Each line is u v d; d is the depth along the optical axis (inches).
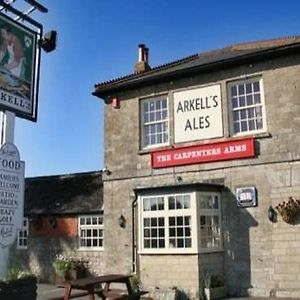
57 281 778.2
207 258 572.1
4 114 378.6
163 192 601.0
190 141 641.0
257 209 579.5
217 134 621.0
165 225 592.1
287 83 581.6
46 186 941.2
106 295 501.7
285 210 553.6
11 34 390.3
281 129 577.3
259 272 568.4
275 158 574.9
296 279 545.0
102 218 782.5
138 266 609.3
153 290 569.9
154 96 681.6
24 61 399.9
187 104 650.2
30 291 359.6
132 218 668.7
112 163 702.5
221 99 624.7
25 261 856.3
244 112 611.8
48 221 845.2
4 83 378.9
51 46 422.9
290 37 683.4
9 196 358.6
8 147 363.6
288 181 564.1
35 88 407.8
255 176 585.9
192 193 576.7
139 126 687.1
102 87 717.9
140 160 677.3
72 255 802.2
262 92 599.5
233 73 620.1
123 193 685.3
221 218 601.6
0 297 336.8
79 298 561.0
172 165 647.1
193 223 569.3
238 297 559.2
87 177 905.5
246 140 596.1
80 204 821.9
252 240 577.6
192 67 639.8
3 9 386.6
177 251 575.5
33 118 402.9
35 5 410.0
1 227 350.0
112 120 714.8
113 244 681.0
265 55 592.7
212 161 618.2
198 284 554.6
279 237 561.3
